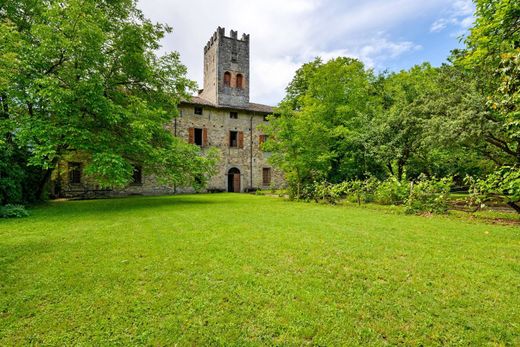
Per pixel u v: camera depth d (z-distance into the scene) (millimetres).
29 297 2957
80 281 3365
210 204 12438
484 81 8992
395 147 13195
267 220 7762
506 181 7328
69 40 9680
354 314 2609
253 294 3010
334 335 2295
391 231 6254
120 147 11609
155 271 3703
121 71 13852
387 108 20250
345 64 20125
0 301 2865
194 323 2473
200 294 3021
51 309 2715
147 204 12430
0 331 2355
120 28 13008
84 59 10188
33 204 12039
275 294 3020
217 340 2232
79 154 15008
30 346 2166
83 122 10781
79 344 2186
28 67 9422
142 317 2568
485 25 7707
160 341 2225
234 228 6562
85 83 9969
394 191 11016
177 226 6836
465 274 3572
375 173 16141
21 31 11719
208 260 4137
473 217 8289
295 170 15328
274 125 15266
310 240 5375
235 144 26000
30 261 4105
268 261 4094
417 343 2193
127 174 11727
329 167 15609
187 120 23375
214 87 26312
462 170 14391
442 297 2947
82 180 18953
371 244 5070
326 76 18859
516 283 3295
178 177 14414
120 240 5387
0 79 7008
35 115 10406
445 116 9891
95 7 11266
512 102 4738
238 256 4340
